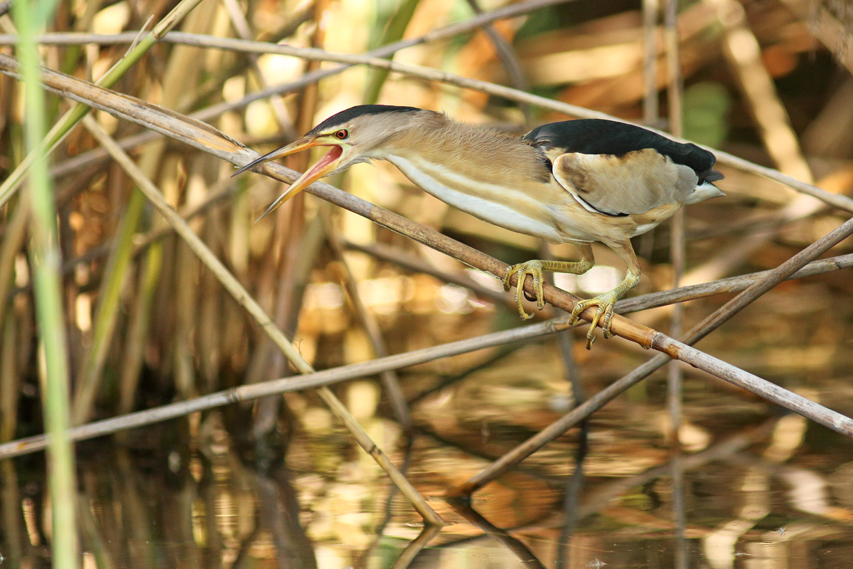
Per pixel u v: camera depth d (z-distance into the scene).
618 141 5.91
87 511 6.24
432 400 9.22
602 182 5.71
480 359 10.73
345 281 9.08
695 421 8.14
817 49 13.93
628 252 5.91
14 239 7.49
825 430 7.77
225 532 5.76
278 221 8.66
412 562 5.14
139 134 8.45
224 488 6.75
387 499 6.38
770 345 10.41
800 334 10.84
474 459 7.27
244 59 8.30
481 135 5.74
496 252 12.77
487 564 5.08
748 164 6.42
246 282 9.12
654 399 8.93
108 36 6.02
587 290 12.44
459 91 12.70
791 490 6.25
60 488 3.11
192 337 9.16
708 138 14.13
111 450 7.95
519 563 5.08
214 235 8.73
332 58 6.45
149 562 5.25
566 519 5.82
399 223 5.62
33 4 5.79
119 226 7.72
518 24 13.53
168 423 8.67
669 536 5.45
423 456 7.42
